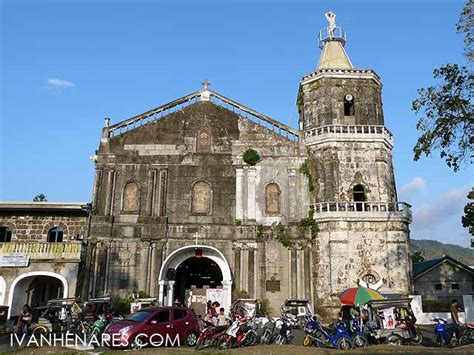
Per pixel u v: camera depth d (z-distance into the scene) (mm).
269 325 21703
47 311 23438
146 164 35625
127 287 32781
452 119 22547
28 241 32812
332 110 37062
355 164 35406
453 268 39375
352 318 21938
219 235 34000
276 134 36469
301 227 34094
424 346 20188
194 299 31969
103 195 34750
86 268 32875
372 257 32719
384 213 33344
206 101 37344
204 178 35312
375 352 17516
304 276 33094
